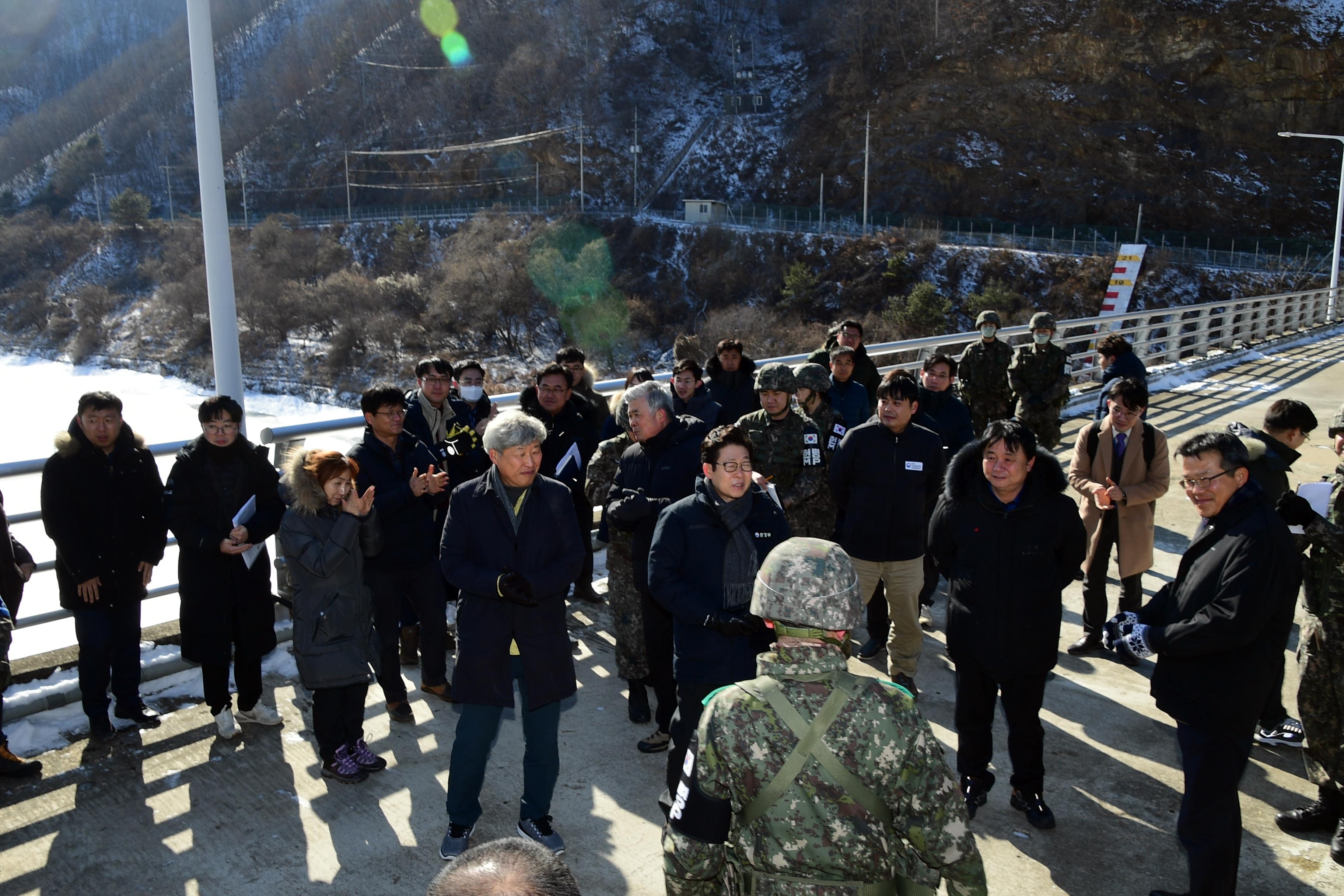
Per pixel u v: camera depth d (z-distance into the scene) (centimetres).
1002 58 7656
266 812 347
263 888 306
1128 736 418
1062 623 549
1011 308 5609
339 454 359
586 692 457
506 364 6206
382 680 415
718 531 333
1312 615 338
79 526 373
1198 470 289
